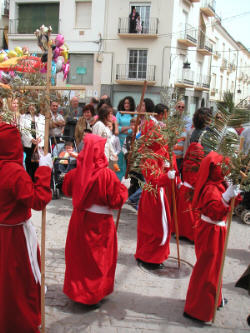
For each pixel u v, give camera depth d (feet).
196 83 88.84
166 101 17.93
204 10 88.17
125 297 12.99
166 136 13.76
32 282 10.14
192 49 84.43
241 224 21.49
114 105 76.23
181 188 18.28
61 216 21.01
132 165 13.61
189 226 18.31
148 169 14.25
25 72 10.53
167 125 14.25
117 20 73.46
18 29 79.51
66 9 75.41
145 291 13.48
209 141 11.85
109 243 12.09
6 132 9.44
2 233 9.68
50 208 22.39
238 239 19.10
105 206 11.82
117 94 75.87
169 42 72.49
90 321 11.48
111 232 12.16
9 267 9.64
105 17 73.92
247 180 10.71
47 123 10.14
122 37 73.77
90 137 11.83
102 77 75.51
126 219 21.29
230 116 11.75
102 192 11.44
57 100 10.49
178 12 74.69
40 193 9.72
